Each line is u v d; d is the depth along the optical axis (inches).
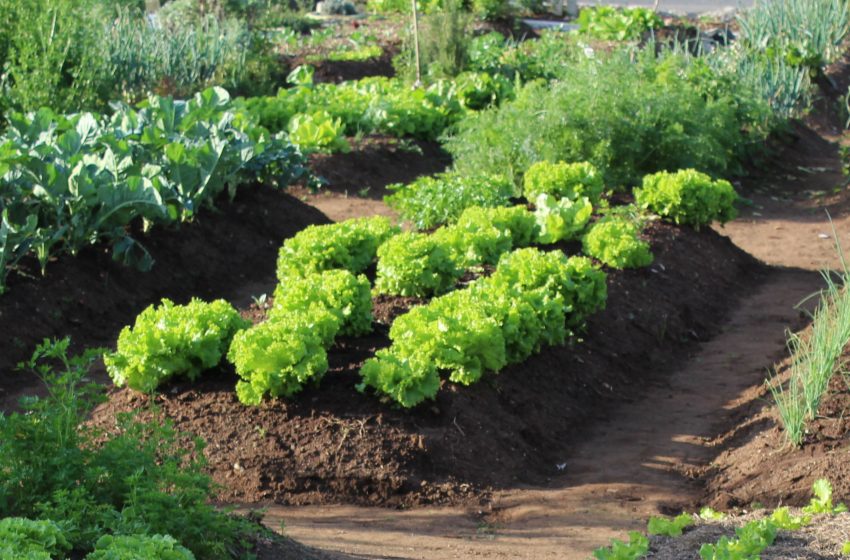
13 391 357.1
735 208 579.8
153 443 208.8
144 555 167.3
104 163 442.9
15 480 190.5
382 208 584.1
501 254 411.8
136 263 439.8
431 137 720.3
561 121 581.0
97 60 671.8
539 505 276.8
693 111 628.4
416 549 239.8
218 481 285.3
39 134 462.9
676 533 221.3
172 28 914.1
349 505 279.4
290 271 402.3
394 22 1201.4
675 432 331.3
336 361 329.4
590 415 345.1
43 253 408.2
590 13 1111.6
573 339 373.7
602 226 446.0
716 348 412.2
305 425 299.0
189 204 456.1
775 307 458.3
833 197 644.1
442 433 298.8
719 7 1358.3
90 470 191.8
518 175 580.1
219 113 524.4
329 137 642.2
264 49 905.5
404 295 386.0
